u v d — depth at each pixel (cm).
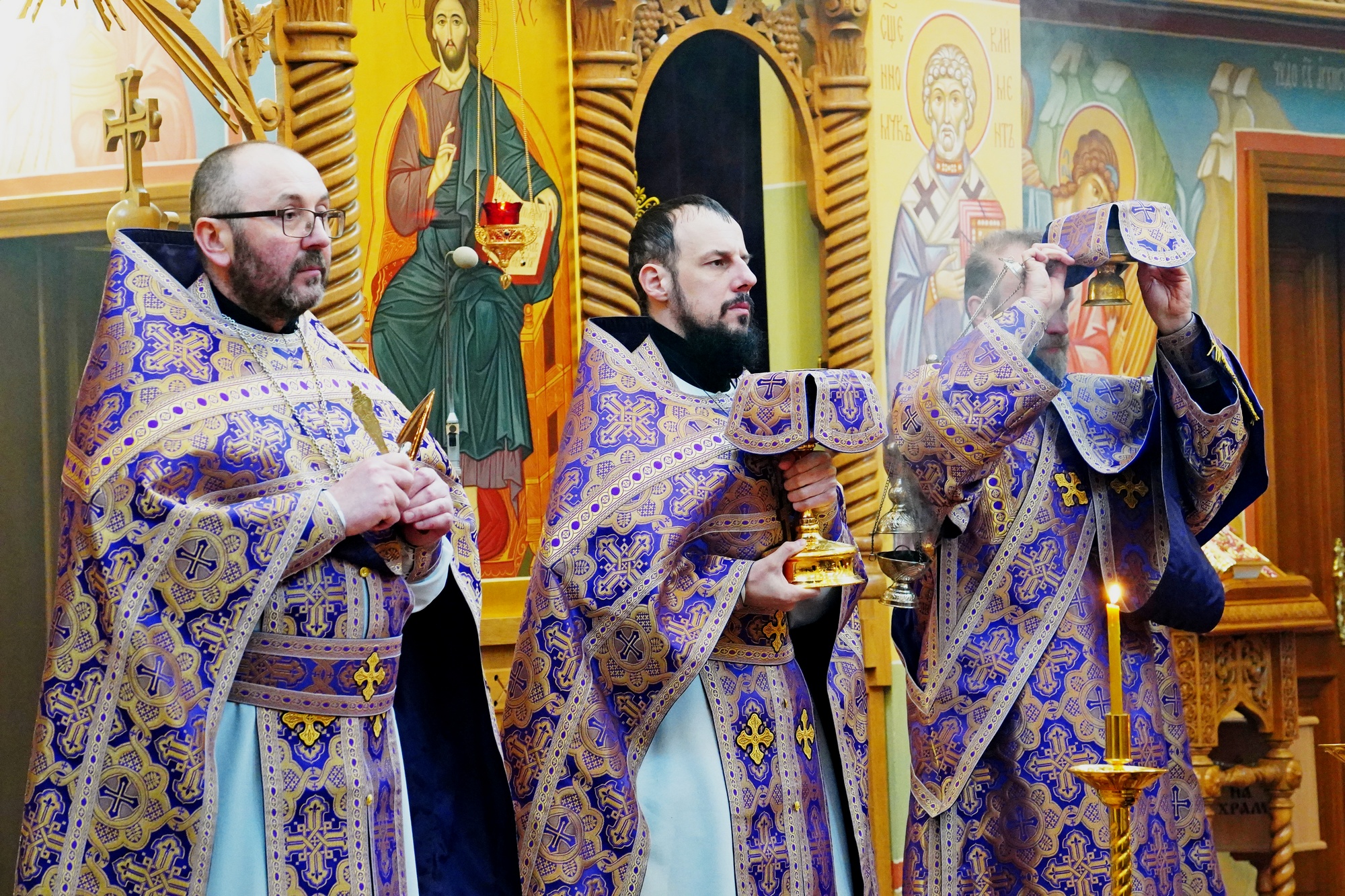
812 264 559
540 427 488
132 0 392
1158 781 345
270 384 292
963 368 325
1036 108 608
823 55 548
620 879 319
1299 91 671
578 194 495
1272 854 528
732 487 329
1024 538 346
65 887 264
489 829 317
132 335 283
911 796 358
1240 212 657
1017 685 341
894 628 365
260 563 271
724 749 323
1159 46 638
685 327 343
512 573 481
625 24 498
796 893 322
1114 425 355
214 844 271
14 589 416
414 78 469
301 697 279
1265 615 511
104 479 271
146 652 267
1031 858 338
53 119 420
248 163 286
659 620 319
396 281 466
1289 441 677
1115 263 338
